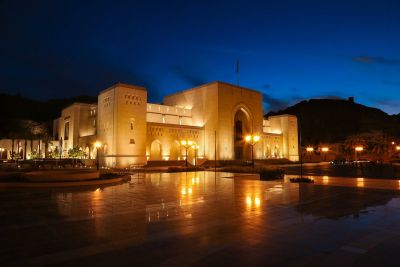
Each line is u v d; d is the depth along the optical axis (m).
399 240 7.82
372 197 14.98
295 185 20.75
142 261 6.29
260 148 71.00
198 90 65.69
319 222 9.72
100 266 6.02
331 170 41.88
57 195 15.99
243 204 13.08
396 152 76.31
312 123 144.25
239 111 68.50
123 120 48.72
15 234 8.24
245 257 6.54
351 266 6.05
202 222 9.71
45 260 6.33
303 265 6.10
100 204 13.11
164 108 62.69
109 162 49.12
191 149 59.16
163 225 9.31
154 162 50.84
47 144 69.00
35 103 121.12
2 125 86.94
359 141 84.50
